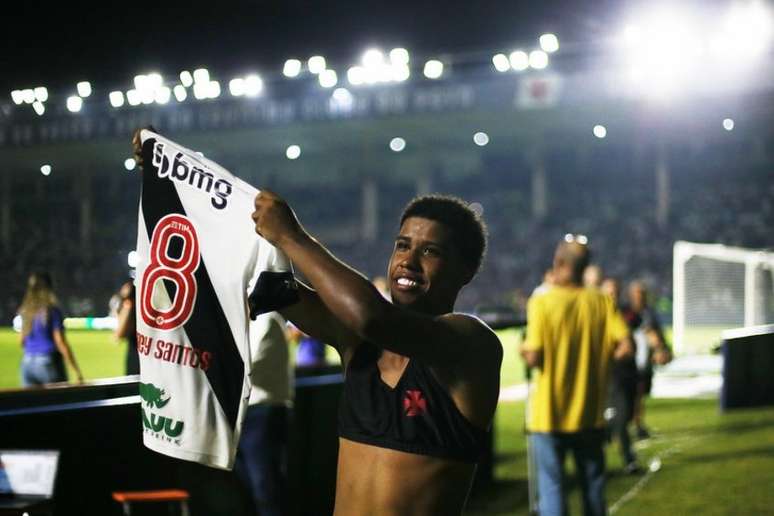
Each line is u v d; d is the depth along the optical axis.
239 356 2.47
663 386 17.55
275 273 2.46
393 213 52.34
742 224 45.41
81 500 5.57
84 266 43.47
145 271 2.56
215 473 6.59
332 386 8.05
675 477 9.20
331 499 7.92
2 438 5.15
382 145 49.28
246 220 2.49
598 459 5.90
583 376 5.86
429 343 2.29
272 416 6.08
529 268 43.94
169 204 2.57
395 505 2.35
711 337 28.05
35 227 47.97
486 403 2.43
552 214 49.03
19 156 42.69
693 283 23.84
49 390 5.80
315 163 51.94
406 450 2.37
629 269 43.09
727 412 14.05
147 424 2.52
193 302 2.51
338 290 2.17
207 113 39.47
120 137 37.88
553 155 51.38
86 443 5.65
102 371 19.64
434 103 39.12
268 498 6.00
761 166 48.38
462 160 51.25
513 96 38.03
